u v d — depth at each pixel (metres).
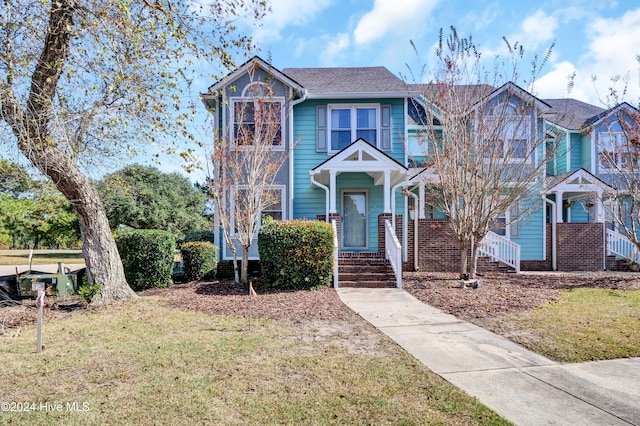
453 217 11.39
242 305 8.41
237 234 11.91
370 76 15.81
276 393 3.98
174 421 3.43
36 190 8.40
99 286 8.80
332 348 5.45
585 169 15.17
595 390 4.11
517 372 4.62
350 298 9.20
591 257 15.13
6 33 6.41
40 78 6.95
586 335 6.09
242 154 12.47
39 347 5.38
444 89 10.78
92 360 5.00
